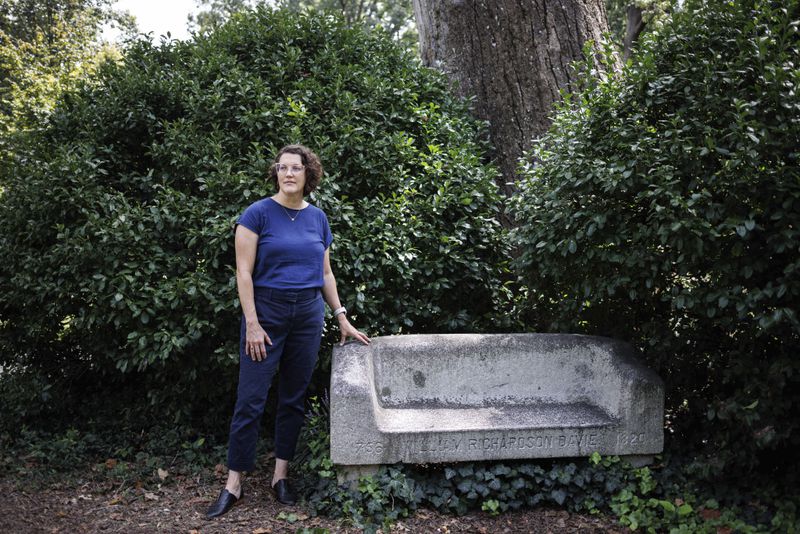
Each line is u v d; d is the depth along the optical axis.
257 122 4.08
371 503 2.98
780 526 2.78
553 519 3.05
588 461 3.24
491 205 4.43
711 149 2.90
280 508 3.12
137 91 4.31
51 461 3.67
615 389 3.36
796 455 3.17
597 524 3.00
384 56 5.03
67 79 7.83
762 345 3.12
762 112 2.87
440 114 4.99
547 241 3.58
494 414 3.36
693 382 3.46
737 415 2.89
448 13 5.91
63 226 3.76
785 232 2.73
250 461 3.12
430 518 3.03
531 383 3.62
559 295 4.03
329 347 3.95
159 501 3.23
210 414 4.11
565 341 3.65
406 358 3.54
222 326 3.75
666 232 2.98
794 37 3.07
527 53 5.58
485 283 4.42
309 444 3.46
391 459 3.08
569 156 3.55
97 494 3.32
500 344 3.62
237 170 4.07
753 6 3.12
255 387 3.03
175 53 4.73
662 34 3.35
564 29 5.58
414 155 4.50
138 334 3.63
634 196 3.34
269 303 3.01
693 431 3.45
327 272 3.36
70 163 3.91
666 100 3.23
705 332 3.35
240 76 4.27
